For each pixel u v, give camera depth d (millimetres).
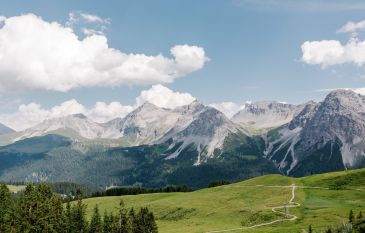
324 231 112000
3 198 137250
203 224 150500
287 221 135250
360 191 173375
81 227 141125
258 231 123375
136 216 146750
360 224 110375
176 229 147500
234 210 162750
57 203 140625
